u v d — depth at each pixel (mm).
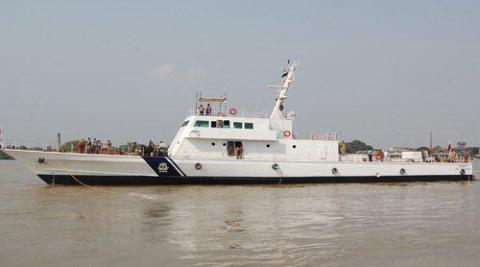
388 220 17969
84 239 13727
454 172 41031
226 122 34250
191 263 11055
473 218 18719
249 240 13750
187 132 33531
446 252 12539
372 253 12312
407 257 11961
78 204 21828
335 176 36688
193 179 32844
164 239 13812
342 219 18125
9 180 37344
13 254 11852
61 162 30781
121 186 31297
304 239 13984
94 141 32469
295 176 35281
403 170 39156
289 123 37219
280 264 11055
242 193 28172
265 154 35406
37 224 16188
